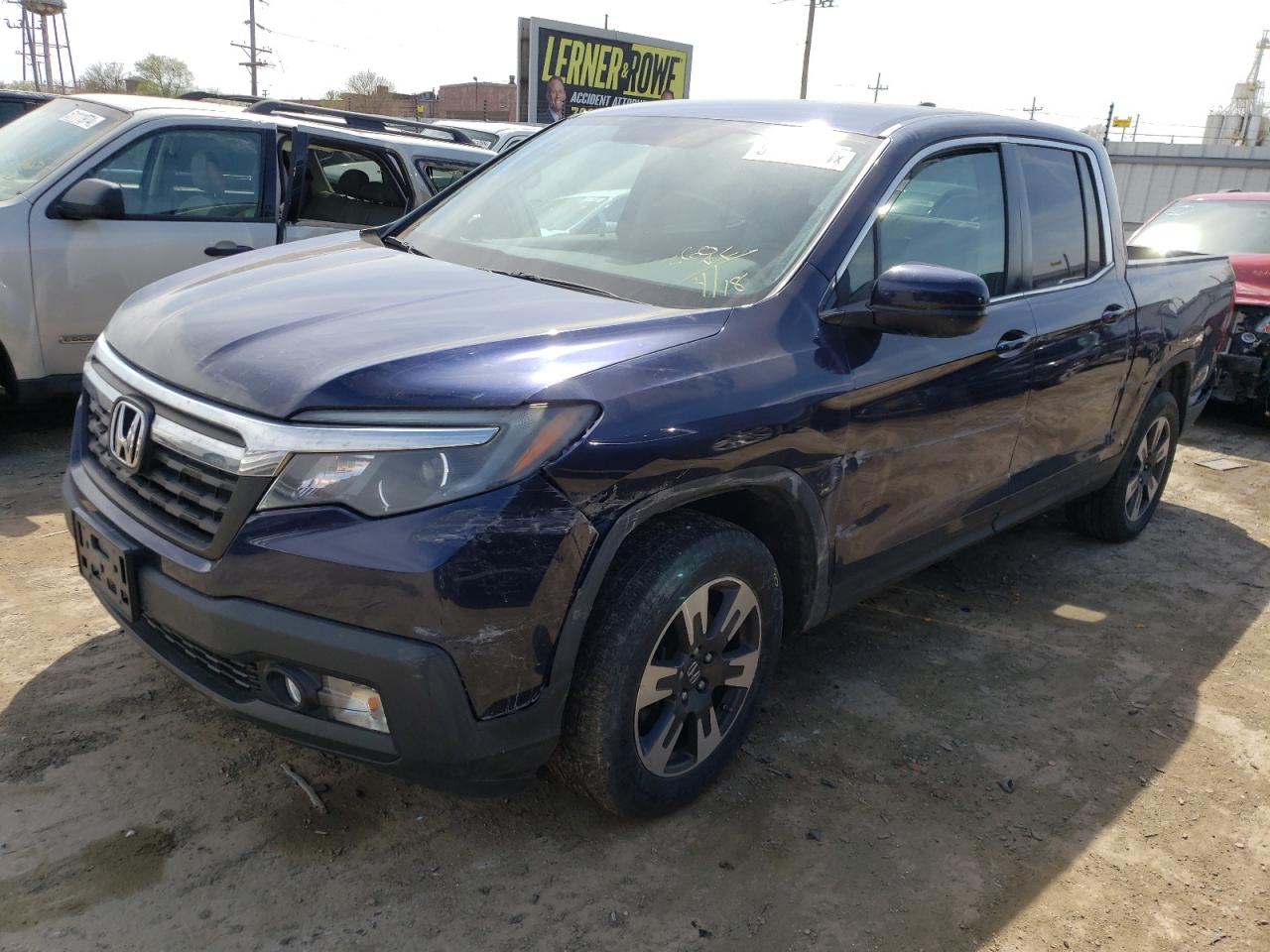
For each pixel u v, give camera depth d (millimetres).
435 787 2215
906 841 2719
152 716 2928
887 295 2697
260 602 2084
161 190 5391
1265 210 8828
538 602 2127
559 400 2141
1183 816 2951
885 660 3734
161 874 2336
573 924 2312
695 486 2383
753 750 3070
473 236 3373
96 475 2594
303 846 2473
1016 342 3457
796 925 2377
